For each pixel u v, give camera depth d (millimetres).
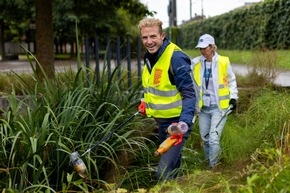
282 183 2928
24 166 3896
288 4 17406
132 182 4707
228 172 3994
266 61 7984
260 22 19859
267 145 4664
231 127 5754
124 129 5250
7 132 4527
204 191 3285
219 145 5148
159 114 4254
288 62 10758
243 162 4328
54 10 23078
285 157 3312
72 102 4812
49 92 5051
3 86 7523
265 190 2920
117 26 23578
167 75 4109
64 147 4195
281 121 5129
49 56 8398
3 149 4203
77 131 4750
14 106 4723
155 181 4688
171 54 4078
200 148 5918
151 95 4250
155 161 5168
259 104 6273
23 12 20953
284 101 5762
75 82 5180
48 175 4227
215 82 5238
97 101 5234
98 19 23000
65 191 3824
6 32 37875
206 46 5164
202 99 5277
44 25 8422
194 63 5297
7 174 4082
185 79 4027
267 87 7391
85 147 4660
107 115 5215
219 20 25828
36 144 4070
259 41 19906
